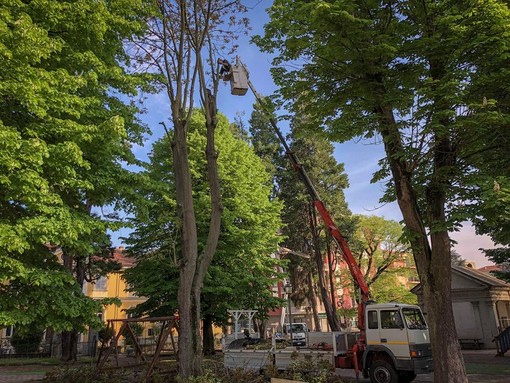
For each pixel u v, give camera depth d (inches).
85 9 405.1
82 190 479.2
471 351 1035.3
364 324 599.5
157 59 565.3
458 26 341.4
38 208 364.2
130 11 488.4
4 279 364.8
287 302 1197.7
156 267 952.3
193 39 543.5
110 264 1109.7
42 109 355.3
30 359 1077.1
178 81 527.8
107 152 475.8
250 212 1049.5
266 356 639.1
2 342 1236.5
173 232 915.4
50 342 1229.1
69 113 391.9
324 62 412.2
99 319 456.4
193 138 1027.9
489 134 409.4
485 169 430.0
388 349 554.3
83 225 398.3
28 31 331.9
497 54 357.4
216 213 509.7
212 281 933.2
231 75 534.0
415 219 417.7
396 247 1412.4
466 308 1146.0
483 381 545.0
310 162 1448.1
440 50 368.8
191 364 431.5
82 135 397.7
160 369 518.3
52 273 402.6
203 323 1027.3
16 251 394.3
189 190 497.4
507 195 319.9
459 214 365.4
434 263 407.8
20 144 329.1
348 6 353.7
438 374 390.6
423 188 429.7
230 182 1044.5
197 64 532.4
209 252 490.3
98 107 481.4
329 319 1141.7
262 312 1080.2
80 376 520.1
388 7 402.9
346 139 441.1
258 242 1065.5
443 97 343.0
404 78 396.8
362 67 395.5
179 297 457.7
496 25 341.4
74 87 390.3
